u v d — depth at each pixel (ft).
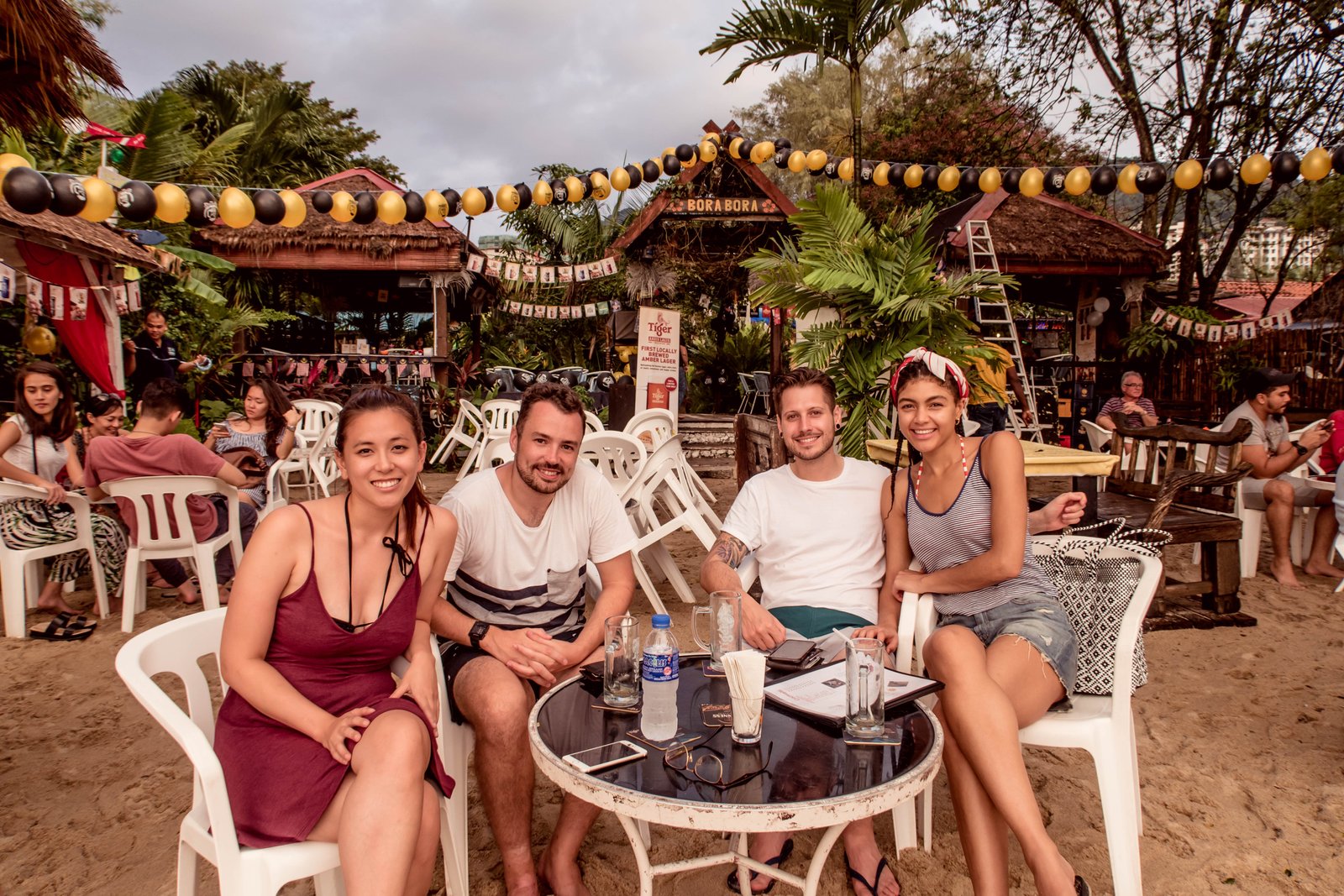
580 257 62.54
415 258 42.70
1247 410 19.51
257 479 18.95
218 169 52.47
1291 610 17.29
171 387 16.93
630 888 8.49
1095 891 8.47
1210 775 10.77
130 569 16.47
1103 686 8.80
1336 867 8.79
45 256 28.22
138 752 11.60
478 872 8.85
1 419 29.84
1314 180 17.48
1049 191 20.04
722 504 29.94
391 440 7.14
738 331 60.29
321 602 7.16
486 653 8.70
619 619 7.32
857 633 9.17
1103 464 15.24
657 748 6.45
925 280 20.08
